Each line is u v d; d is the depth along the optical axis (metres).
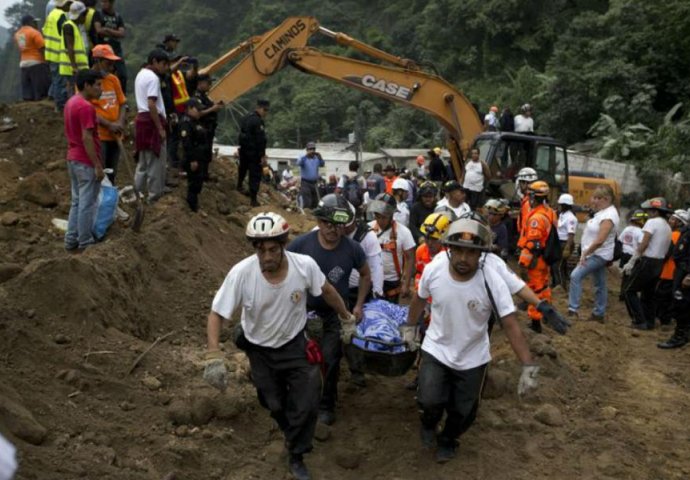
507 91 44.47
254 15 71.88
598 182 19.45
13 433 4.43
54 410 4.91
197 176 10.28
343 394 6.70
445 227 6.37
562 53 38.59
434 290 4.98
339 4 73.31
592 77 32.84
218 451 5.20
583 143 32.53
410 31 62.12
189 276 8.44
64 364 5.49
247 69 14.02
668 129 28.48
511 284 4.93
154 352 6.27
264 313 4.67
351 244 5.76
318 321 5.68
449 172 16.98
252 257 4.66
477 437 5.90
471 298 4.88
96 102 8.70
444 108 15.46
